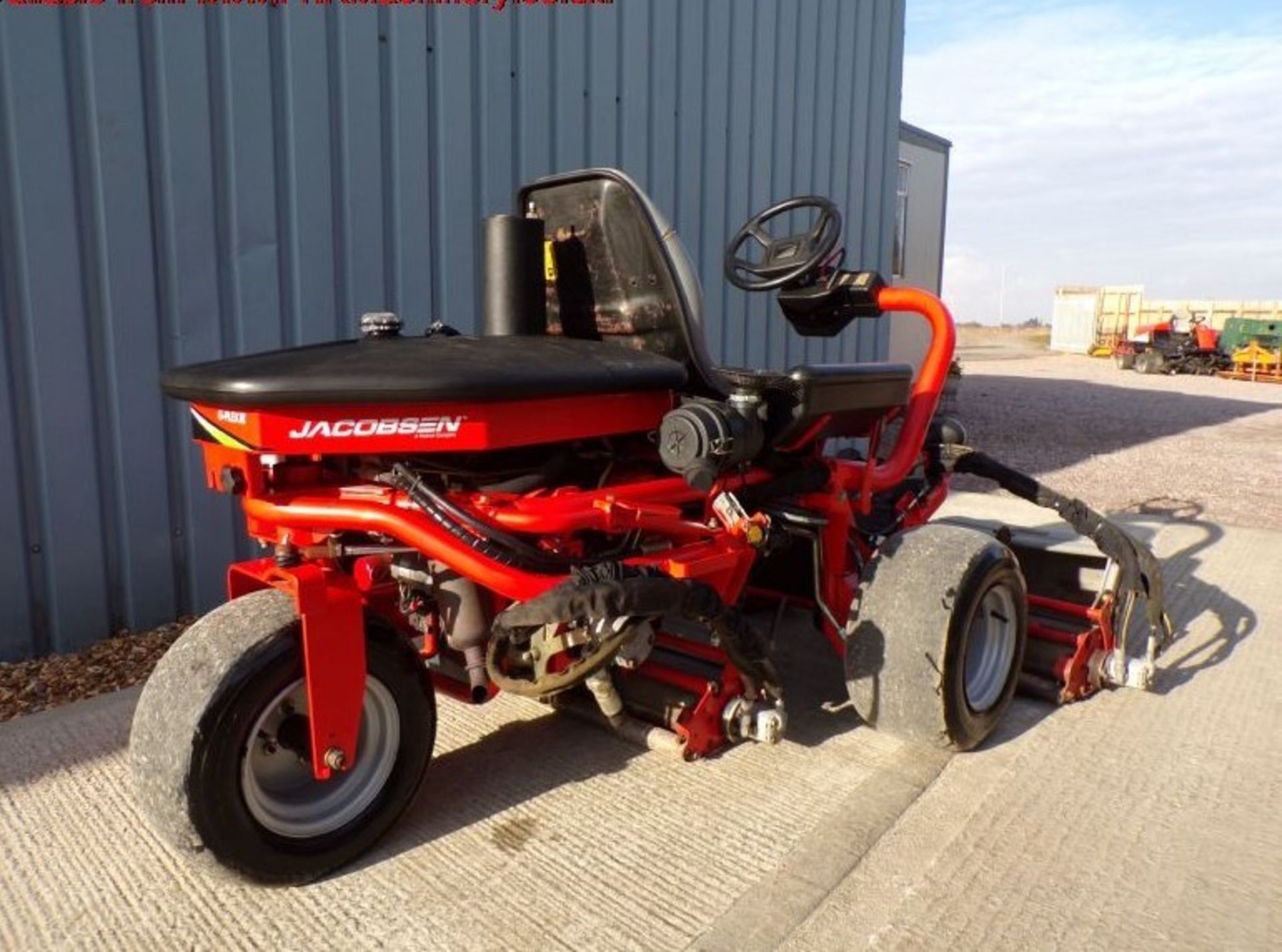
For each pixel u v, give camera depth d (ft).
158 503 12.62
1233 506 22.52
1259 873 7.55
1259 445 33.91
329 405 6.88
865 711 9.35
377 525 7.34
